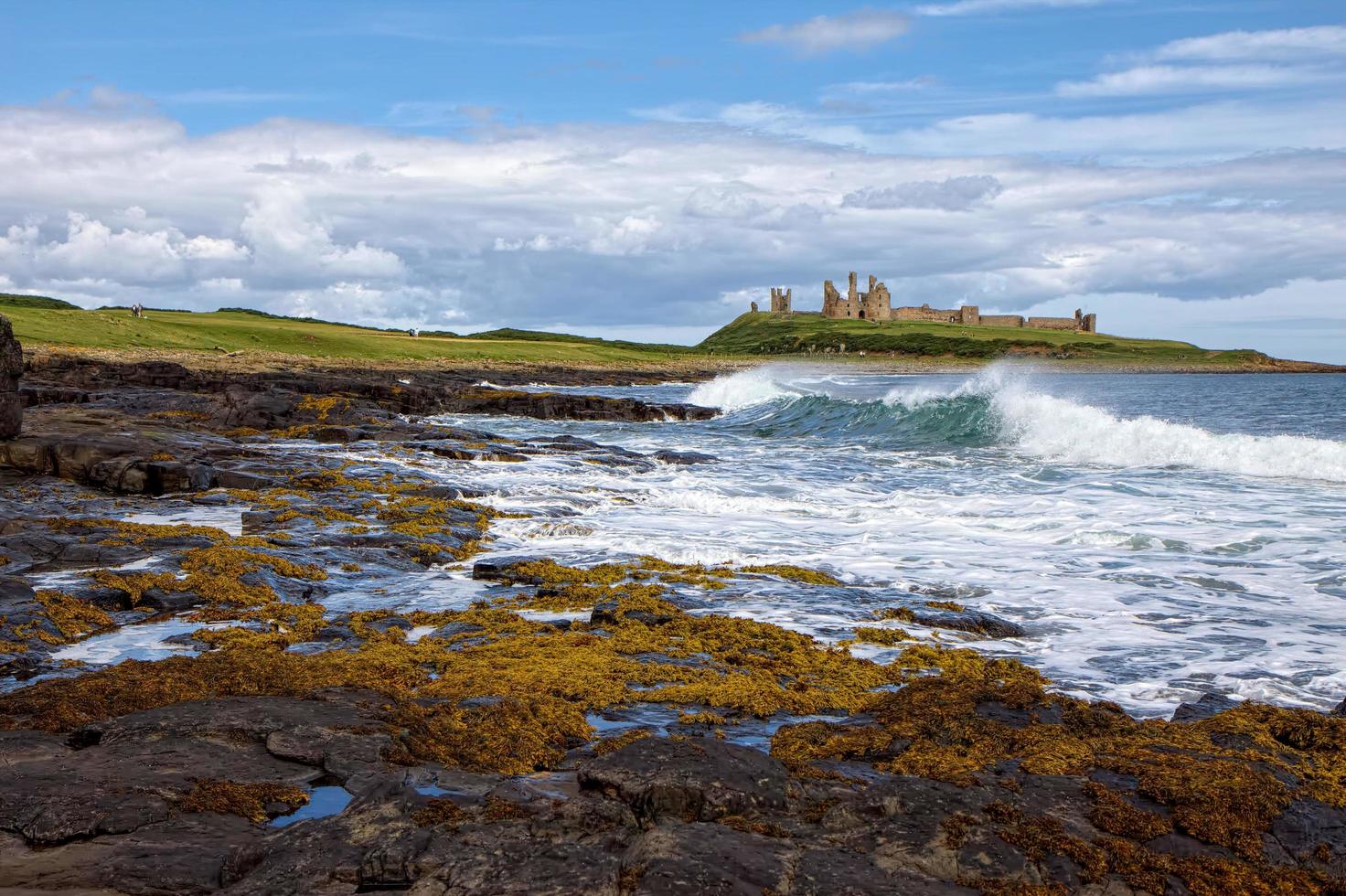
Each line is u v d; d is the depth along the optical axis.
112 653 10.80
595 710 8.76
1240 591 14.26
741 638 11.19
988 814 5.70
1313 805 6.08
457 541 17.56
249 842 5.40
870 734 7.48
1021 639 11.78
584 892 4.62
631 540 18.06
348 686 8.36
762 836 5.34
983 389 52.25
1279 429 46.38
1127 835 5.64
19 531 15.93
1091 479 26.52
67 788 5.98
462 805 5.91
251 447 29.94
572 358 150.62
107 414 31.72
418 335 197.88
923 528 19.72
